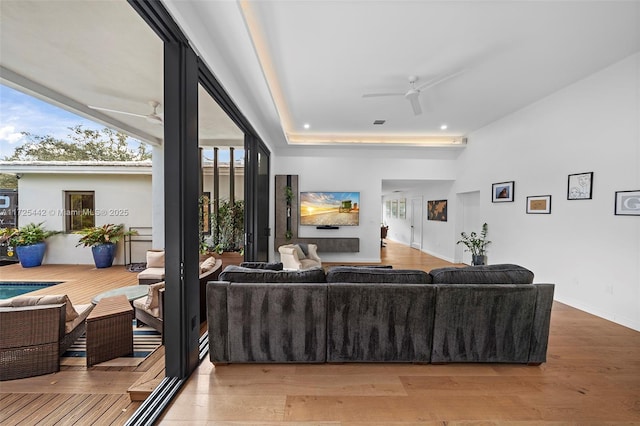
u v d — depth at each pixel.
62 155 6.24
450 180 6.61
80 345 2.61
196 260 2.02
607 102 3.17
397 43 2.67
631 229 2.95
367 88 3.68
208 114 4.17
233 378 2.01
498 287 2.17
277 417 1.64
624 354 2.40
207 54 2.17
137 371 2.17
